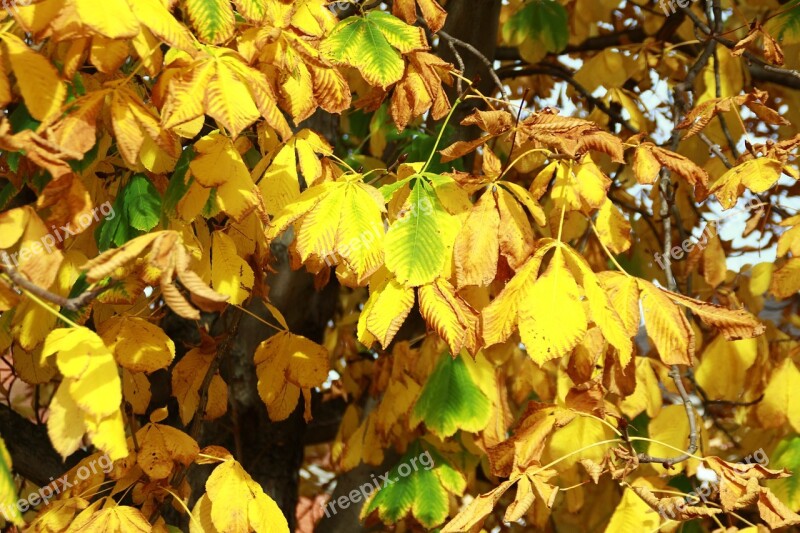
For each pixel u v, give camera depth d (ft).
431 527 9.09
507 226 7.27
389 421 9.09
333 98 7.67
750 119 10.78
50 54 7.29
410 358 9.14
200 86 7.06
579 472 9.57
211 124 8.17
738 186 8.00
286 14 7.50
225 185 7.39
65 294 7.53
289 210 7.43
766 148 8.09
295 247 7.67
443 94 8.03
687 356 7.27
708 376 9.16
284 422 9.93
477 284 7.22
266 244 8.01
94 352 6.79
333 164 7.84
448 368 8.77
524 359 9.75
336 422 12.03
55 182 6.95
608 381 7.88
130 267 7.44
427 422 8.71
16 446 8.96
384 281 7.25
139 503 7.79
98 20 6.76
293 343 8.18
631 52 10.22
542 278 7.07
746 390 9.45
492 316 7.11
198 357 8.36
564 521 10.67
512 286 7.11
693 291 10.02
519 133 7.64
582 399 7.88
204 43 7.30
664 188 8.56
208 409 8.48
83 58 7.03
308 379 8.18
